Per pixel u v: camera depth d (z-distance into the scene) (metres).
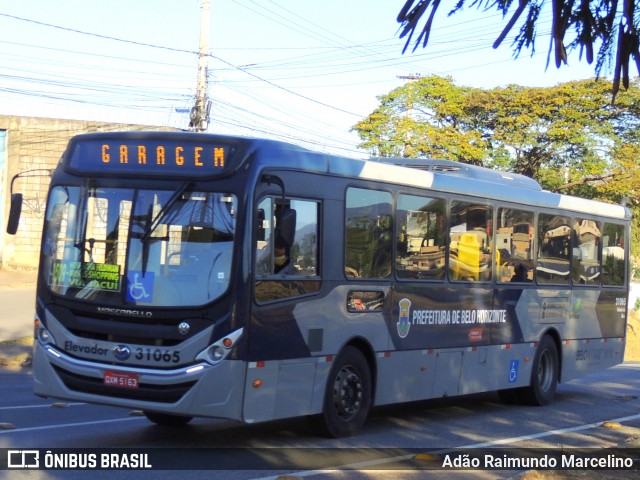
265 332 8.78
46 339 9.07
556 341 14.83
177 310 8.52
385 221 10.73
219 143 8.86
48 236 9.29
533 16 5.16
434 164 13.20
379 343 10.59
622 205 17.27
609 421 12.73
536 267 14.12
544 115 39.34
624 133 39.28
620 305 16.92
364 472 8.35
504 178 13.71
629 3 5.05
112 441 9.28
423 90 40.56
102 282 8.84
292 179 9.29
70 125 41.72
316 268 9.60
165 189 8.87
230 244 8.58
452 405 14.02
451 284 11.97
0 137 41.38
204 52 27.36
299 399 9.32
